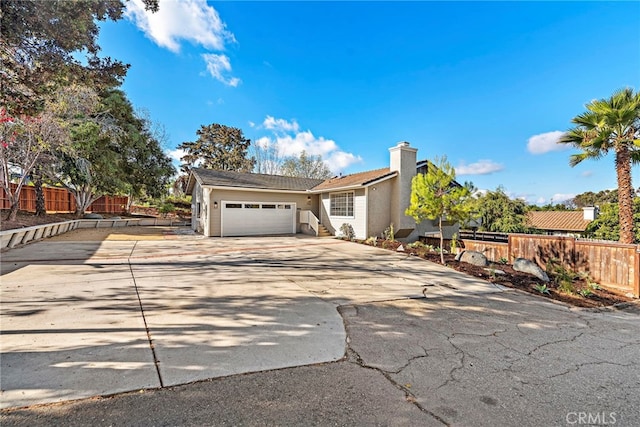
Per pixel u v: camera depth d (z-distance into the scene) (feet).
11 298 16.21
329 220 56.59
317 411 7.62
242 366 9.86
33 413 7.13
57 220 49.78
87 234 48.73
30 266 24.47
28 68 21.03
